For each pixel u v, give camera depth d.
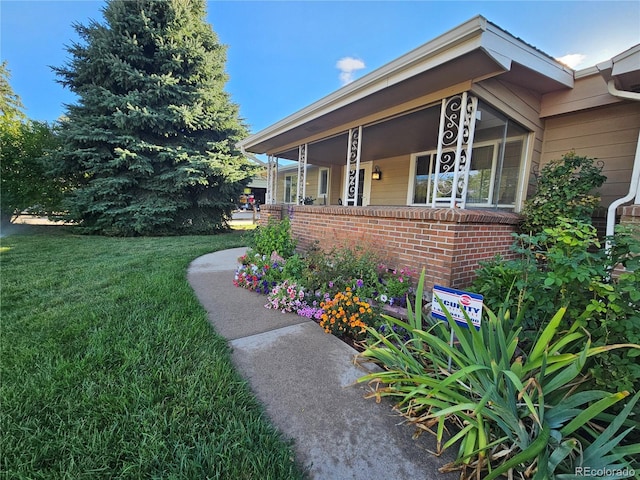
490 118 3.84
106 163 8.33
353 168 8.73
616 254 1.56
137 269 4.48
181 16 8.82
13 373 1.76
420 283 2.07
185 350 2.10
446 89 3.36
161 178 9.02
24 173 9.40
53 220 9.77
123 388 1.64
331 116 4.54
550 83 3.70
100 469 1.18
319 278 3.27
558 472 1.13
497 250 3.54
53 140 9.20
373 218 3.95
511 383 1.29
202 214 10.42
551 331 1.37
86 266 4.63
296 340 2.41
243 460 1.24
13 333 2.29
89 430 1.36
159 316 2.67
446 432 1.45
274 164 7.63
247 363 2.05
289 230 5.40
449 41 2.65
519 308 1.83
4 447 1.25
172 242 7.86
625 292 1.41
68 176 9.20
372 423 1.51
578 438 1.23
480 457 1.19
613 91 3.18
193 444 1.31
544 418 1.24
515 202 4.26
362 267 3.28
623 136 3.67
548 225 3.58
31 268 4.45
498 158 4.02
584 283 1.58
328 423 1.50
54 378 1.72
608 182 3.81
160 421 1.42
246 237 6.52
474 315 1.63
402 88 3.40
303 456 1.30
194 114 9.12
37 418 1.42
